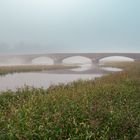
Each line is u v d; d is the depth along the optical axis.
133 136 12.64
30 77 55.53
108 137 12.27
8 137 11.78
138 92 22.84
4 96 21.73
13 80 48.72
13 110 15.69
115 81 30.55
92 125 13.22
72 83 30.09
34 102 17.61
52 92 23.20
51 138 11.85
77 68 100.88
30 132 12.04
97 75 62.69
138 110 16.52
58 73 69.88
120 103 18.58
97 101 18.48
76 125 12.93
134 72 43.25
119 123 13.66
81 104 16.84
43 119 13.96
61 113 14.62
